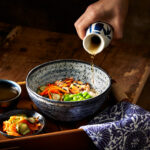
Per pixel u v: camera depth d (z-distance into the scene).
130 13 2.13
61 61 1.16
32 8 2.07
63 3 2.02
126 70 1.34
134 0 2.11
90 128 1.01
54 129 1.08
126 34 2.18
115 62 1.37
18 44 1.42
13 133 1.02
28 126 1.04
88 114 1.08
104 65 1.35
